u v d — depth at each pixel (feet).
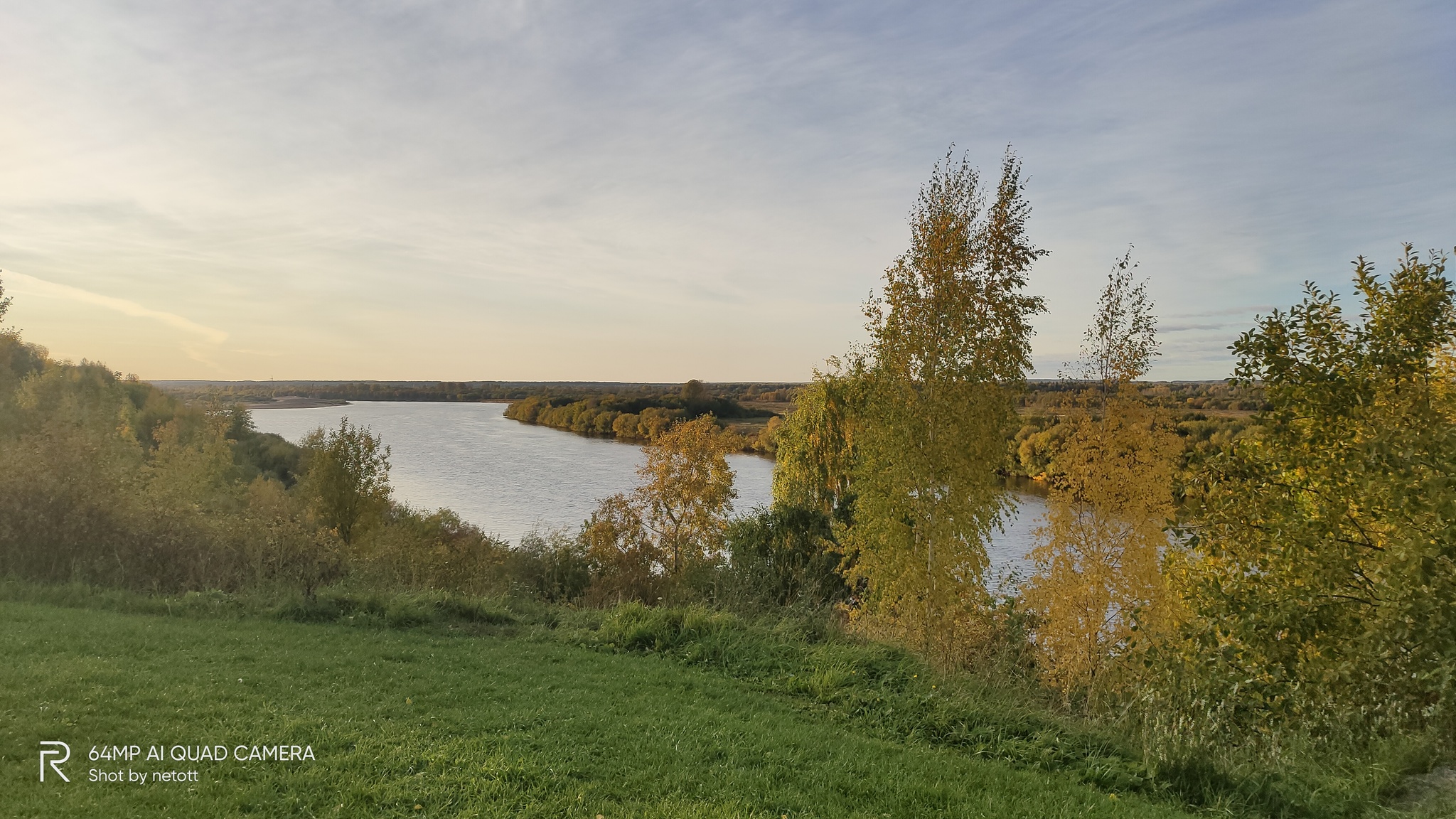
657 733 23.12
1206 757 22.33
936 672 31.45
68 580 38.60
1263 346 33.73
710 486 122.72
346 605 39.65
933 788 19.76
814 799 18.72
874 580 52.24
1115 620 39.73
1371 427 29.40
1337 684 27.07
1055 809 18.83
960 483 49.75
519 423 569.64
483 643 35.32
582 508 196.54
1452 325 31.63
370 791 16.93
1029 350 51.03
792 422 104.27
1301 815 19.70
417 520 124.98
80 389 164.04
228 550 44.06
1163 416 42.14
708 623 38.32
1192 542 33.73
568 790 17.99
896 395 52.85
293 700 23.11
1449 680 22.76
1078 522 41.98
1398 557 25.88
